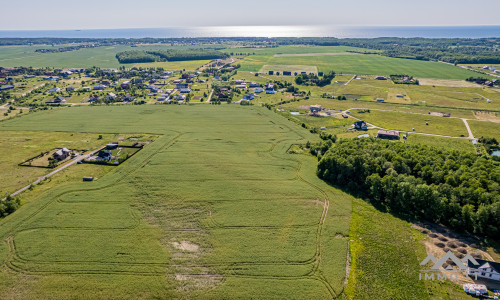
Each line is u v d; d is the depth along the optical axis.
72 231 74.25
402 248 70.38
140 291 58.53
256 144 127.25
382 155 102.19
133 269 63.41
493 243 71.19
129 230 74.88
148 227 76.06
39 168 106.12
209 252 68.12
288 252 68.44
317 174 103.00
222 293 58.25
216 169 105.50
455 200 78.56
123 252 67.81
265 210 83.44
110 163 108.44
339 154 103.38
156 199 87.69
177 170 104.19
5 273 62.62
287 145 126.44
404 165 94.69
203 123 151.62
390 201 87.19
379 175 95.00
